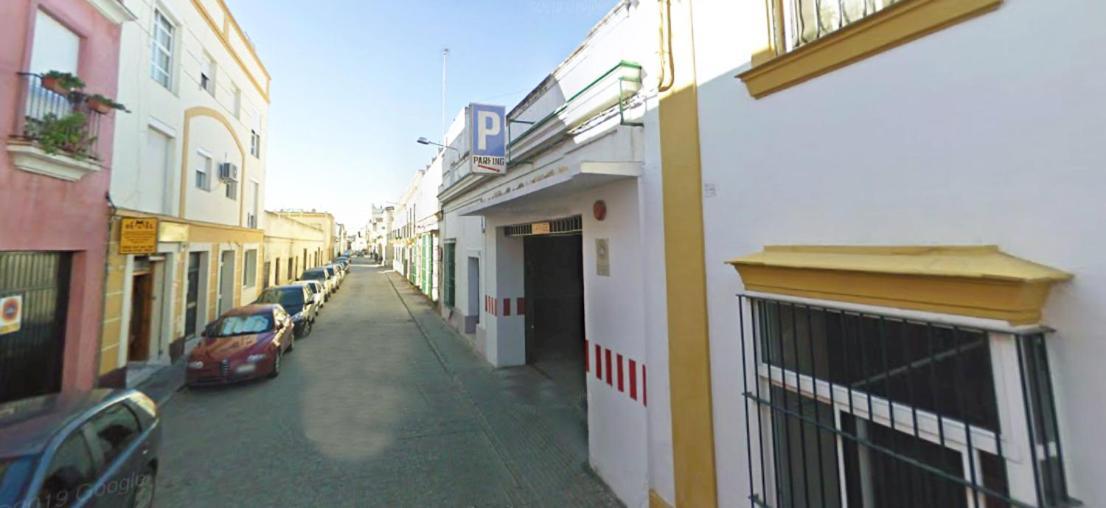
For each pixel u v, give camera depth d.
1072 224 1.61
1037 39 1.71
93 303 7.83
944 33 1.99
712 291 3.36
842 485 2.52
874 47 2.23
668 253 3.83
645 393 4.16
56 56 6.81
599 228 5.00
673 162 3.77
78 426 3.53
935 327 2.07
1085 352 1.59
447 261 16.11
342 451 5.81
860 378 2.38
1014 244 1.76
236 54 15.05
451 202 15.17
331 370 9.98
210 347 8.91
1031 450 1.66
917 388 2.13
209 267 13.12
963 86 1.92
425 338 13.55
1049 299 1.70
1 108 5.85
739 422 3.12
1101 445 1.56
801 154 2.64
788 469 2.77
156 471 4.64
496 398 7.88
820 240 2.51
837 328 2.51
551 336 11.41
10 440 3.19
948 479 1.93
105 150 7.97
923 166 2.05
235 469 5.32
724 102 3.24
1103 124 1.54
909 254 2.09
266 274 20.97
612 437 4.79
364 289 28.72
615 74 4.61
